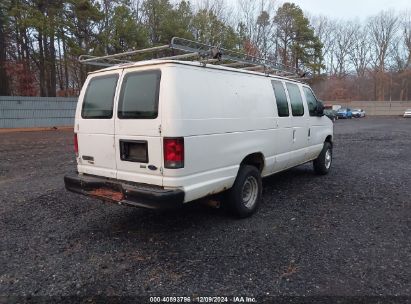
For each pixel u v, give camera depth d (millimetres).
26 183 7332
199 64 4223
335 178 7668
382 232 4469
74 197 6203
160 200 3777
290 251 3924
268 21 48094
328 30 67875
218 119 4383
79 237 4395
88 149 4742
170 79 3881
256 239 4270
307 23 47062
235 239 4273
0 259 3801
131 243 4199
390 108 54312
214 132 4320
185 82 3992
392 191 6488
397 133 20359
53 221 4984
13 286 3250
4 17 25719
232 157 4656
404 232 4465
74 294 3109
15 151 12352
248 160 5285
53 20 24312
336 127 26984
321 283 3244
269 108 5473
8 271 3535
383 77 65375
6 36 27641
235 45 33094
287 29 47656
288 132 6055
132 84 4203
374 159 10367
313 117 7062
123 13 26719
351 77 69812
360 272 3438
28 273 3492
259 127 5203
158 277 3391
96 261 3738
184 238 4324
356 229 4574
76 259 3787
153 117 3945
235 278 3352
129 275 3432
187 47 4281
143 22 31719
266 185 7035
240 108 4793
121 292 3133
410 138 17047
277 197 6125
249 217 5078
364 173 8195
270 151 5543
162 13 29672
